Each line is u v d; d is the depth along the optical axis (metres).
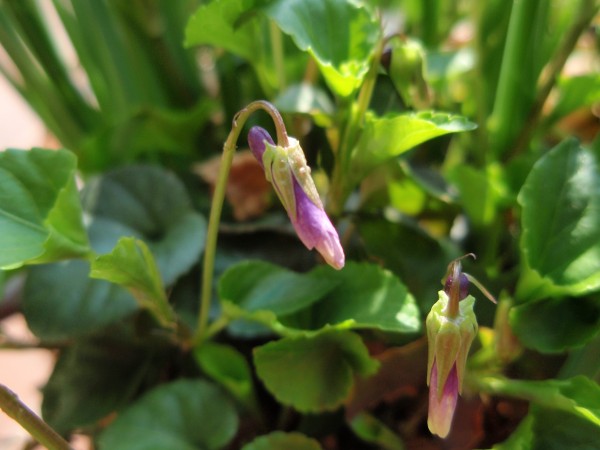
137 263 0.10
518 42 0.13
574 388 0.09
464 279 0.08
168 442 0.11
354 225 0.12
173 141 0.15
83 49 0.16
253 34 0.12
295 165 0.09
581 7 0.12
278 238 0.13
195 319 0.12
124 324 0.12
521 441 0.09
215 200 0.10
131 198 0.13
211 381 0.12
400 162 0.12
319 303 0.11
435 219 0.13
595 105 0.16
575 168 0.10
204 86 0.17
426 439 0.12
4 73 0.16
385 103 0.12
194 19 0.11
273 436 0.10
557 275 0.10
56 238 0.10
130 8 0.15
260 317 0.10
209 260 0.11
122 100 0.16
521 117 0.14
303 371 0.11
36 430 0.09
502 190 0.12
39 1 0.16
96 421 0.12
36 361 0.21
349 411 0.11
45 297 0.11
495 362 0.11
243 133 0.14
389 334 0.11
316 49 0.10
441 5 0.16
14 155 0.10
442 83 0.13
